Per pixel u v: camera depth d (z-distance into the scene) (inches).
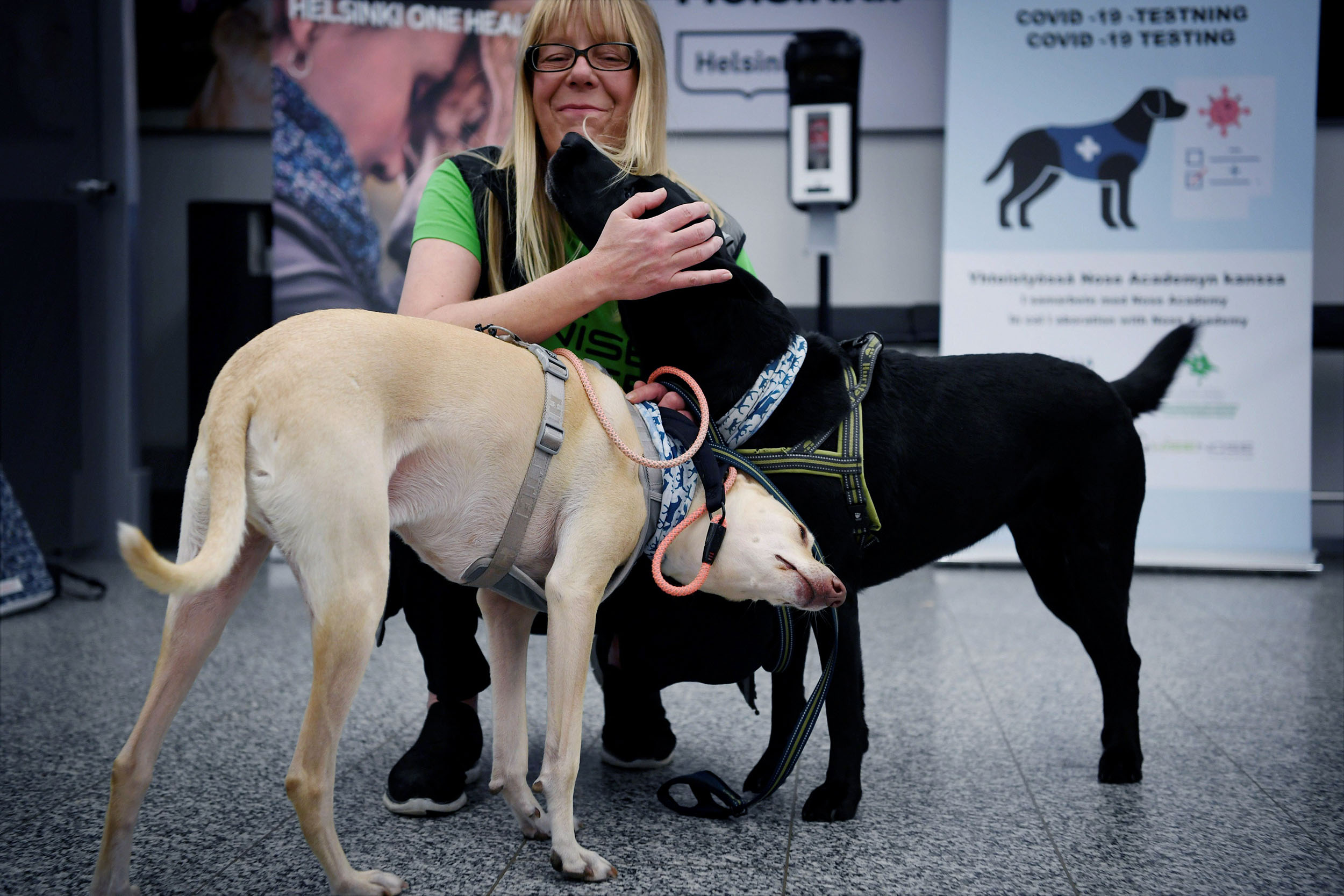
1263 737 74.5
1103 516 64.6
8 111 139.3
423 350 45.7
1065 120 149.5
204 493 43.4
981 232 151.2
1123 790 63.8
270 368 42.8
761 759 61.7
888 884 50.1
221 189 175.3
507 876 50.6
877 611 120.6
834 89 147.3
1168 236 148.5
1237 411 147.6
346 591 42.0
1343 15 158.7
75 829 56.6
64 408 150.3
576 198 57.4
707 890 49.3
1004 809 60.5
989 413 61.4
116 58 150.7
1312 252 146.0
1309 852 54.5
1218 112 147.2
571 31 62.1
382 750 70.7
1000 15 150.3
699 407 55.4
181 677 45.5
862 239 171.8
